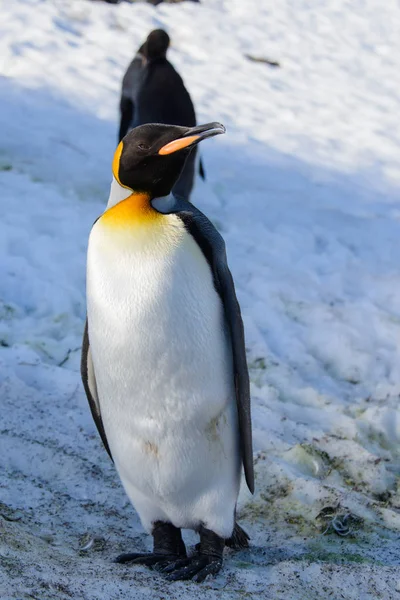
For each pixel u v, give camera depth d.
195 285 5.46
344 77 22.36
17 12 21.11
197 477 5.85
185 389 5.58
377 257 13.90
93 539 6.35
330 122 19.72
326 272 12.94
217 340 5.60
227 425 5.82
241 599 5.45
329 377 10.20
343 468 7.86
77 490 7.05
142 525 6.51
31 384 8.64
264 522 6.92
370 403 9.70
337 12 26.31
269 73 21.73
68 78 18.66
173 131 5.54
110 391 5.71
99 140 16.22
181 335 5.46
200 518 6.00
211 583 5.72
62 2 22.31
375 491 7.69
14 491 6.85
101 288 5.50
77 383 8.66
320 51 23.62
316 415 9.02
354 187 16.88
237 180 16.06
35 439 7.58
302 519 6.93
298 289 12.08
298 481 7.26
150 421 5.69
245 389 5.75
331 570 5.87
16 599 4.77
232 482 5.99
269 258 13.05
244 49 22.72
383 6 27.42
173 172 5.62
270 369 9.93
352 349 10.74
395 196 16.81
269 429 8.39
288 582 5.75
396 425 9.02
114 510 6.88
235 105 19.62
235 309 5.69
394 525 6.93
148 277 5.40
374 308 11.84
